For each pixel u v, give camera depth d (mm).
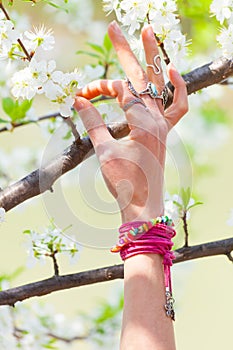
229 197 7133
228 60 2359
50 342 3463
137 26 2273
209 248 2375
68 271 5141
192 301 6930
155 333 1740
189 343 6762
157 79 1965
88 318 3645
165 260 1802
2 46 2086
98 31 4453
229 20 2557
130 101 1908
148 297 1764
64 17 4418
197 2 3463
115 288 3775
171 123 1974
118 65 3367
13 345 3369
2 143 5883
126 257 1810
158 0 2238
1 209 2174
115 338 3631
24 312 3475
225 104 5473
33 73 2014
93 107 1934
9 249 5871
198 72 2361
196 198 3920
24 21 3543
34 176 2238
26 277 5258
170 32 2275
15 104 3098
